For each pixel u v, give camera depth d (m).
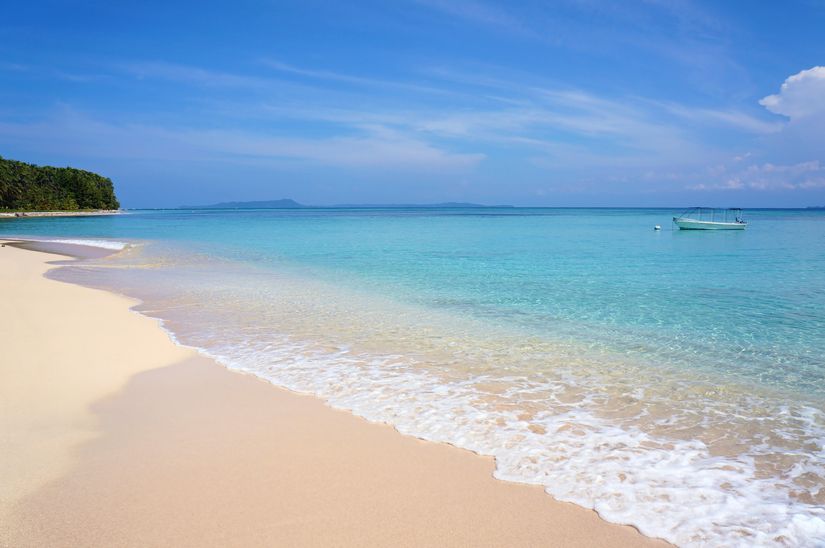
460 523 4.09
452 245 35.91
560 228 64.19
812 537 3.98
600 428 6.05
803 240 40.06
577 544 3.86
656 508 4.38
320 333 10.72
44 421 6.02
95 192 151.00
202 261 25.42
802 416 6.44
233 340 10.13
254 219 107.19
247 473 4.84
